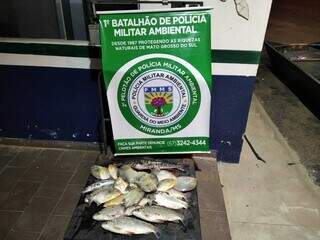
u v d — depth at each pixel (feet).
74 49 11.00
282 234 9.59
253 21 10.03
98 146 12.59
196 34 8.82
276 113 17.33
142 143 10.18
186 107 9.59
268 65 23.81
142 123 9.86
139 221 8.86
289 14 39.14
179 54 9.00
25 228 9.36
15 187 10.75
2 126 12.77
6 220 9.59
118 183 9.77
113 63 9.11
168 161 11.12
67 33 11.42
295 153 13.43
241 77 10.92
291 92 19.77
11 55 11.26
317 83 16.38
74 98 11.93
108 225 8.68
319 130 15.84
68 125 12.52
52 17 11.28
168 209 9.21
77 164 11.80
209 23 8.71
